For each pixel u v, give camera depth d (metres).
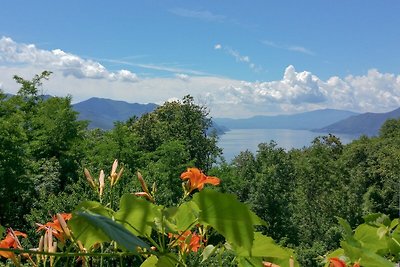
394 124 105.75
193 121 45.22
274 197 35.06
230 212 1.22
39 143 28.44
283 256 1.48
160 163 29.12
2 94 27.12
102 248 1.65
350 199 41.34
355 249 1.59
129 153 28.73
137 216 1.40
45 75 31.66
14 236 1.54
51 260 1.54
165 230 1.41
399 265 1.67
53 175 23.88
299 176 50.97
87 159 27.89
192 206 1.26
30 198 22.45
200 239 1.67
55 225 1.55
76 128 29.84
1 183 21.25
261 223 1.24
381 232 1.81
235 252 1.51
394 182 54.00
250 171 38.56
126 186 13.90
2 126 22.11
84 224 1.20
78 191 16.27
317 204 42.00
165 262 1.33
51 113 29.70
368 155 70.69
